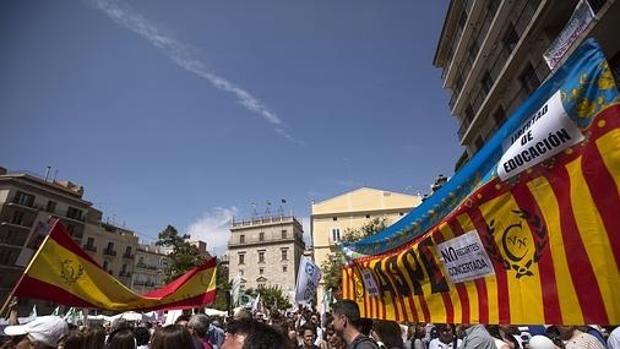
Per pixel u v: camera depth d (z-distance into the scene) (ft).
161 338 10.49
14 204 156.25
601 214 5.79
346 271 17.38
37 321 12.19
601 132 5.86
